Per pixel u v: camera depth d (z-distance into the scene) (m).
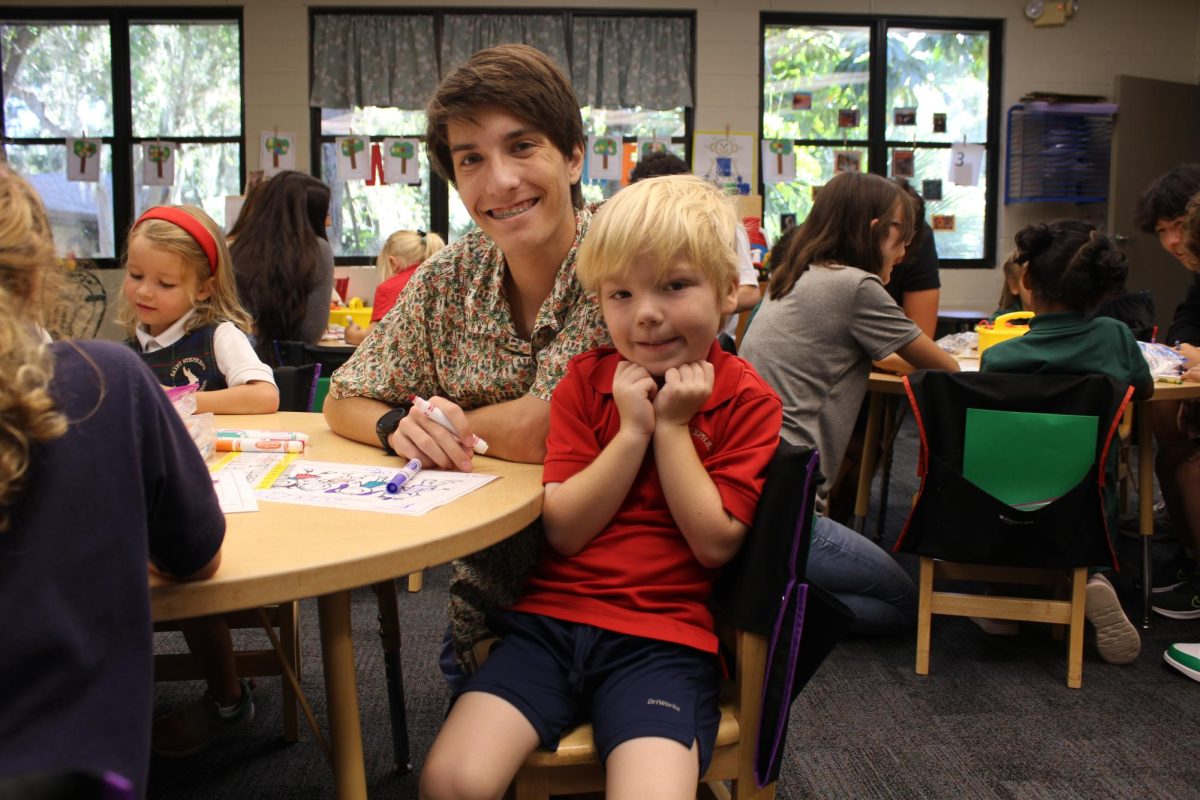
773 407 1.13
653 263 1.08
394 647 1.58
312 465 1.15
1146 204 2.73
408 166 5.90
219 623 1.64
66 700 0.58
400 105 5.92
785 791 1.60
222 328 1.80
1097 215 6.34
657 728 0.95
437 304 1.32
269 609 1.71
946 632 2.36
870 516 3.46
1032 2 6.18
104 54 5.96
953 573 2.12
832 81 6.22
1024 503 1.97
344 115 6.03
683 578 1.11
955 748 1.75
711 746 1.00
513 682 1.03
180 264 1.76
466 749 0.95
